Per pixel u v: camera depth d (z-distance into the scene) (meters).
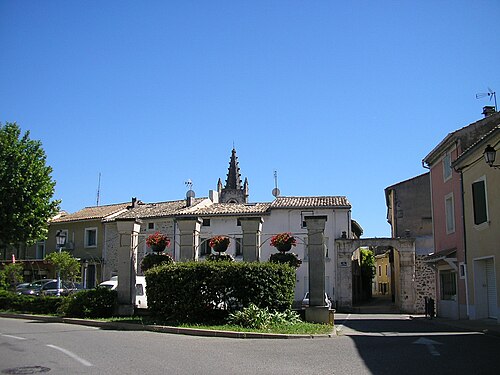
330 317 17.28
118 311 18.75
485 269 20.61
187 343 12.34
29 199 26.14
